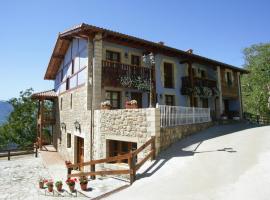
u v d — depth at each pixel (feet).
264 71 114.93
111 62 42.96
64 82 60.75
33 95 68.23
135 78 45.27
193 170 24.31
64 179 38.55
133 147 34.40
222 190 18.80
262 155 26.58
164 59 55.52
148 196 19.74
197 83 58.75
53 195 28.32
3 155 63.31
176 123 36.99
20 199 28.89
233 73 77.97
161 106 33.04
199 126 45.65
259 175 20.83
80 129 45.24
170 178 23.25
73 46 53.16
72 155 49.67
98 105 40.83
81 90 45.62
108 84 41.88
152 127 30.37
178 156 29.30
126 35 42.29
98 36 41.73
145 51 50.47
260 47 120.78
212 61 62.39
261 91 111.45
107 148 36.29
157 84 53.01
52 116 71.67
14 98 108.27
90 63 41.78
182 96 58.90
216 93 64.39
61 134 61.52
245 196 17.26
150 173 25.72
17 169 49.88
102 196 22.20
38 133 76.74
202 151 30.45
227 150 29.84
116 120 35.09
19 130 104.68
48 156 59.93
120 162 35.55
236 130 46.14
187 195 18.74
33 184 36.91
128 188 22.93
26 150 70.59
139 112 31.91
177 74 58.44
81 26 38.24
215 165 24.94
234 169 23.16
